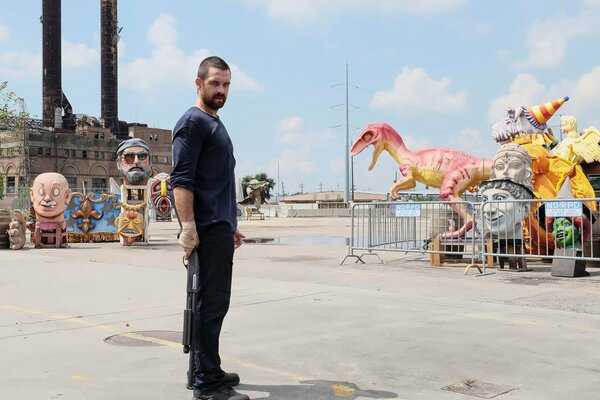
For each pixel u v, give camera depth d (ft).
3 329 21.25
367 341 19.40
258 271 39.14
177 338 19.84
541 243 39.32
